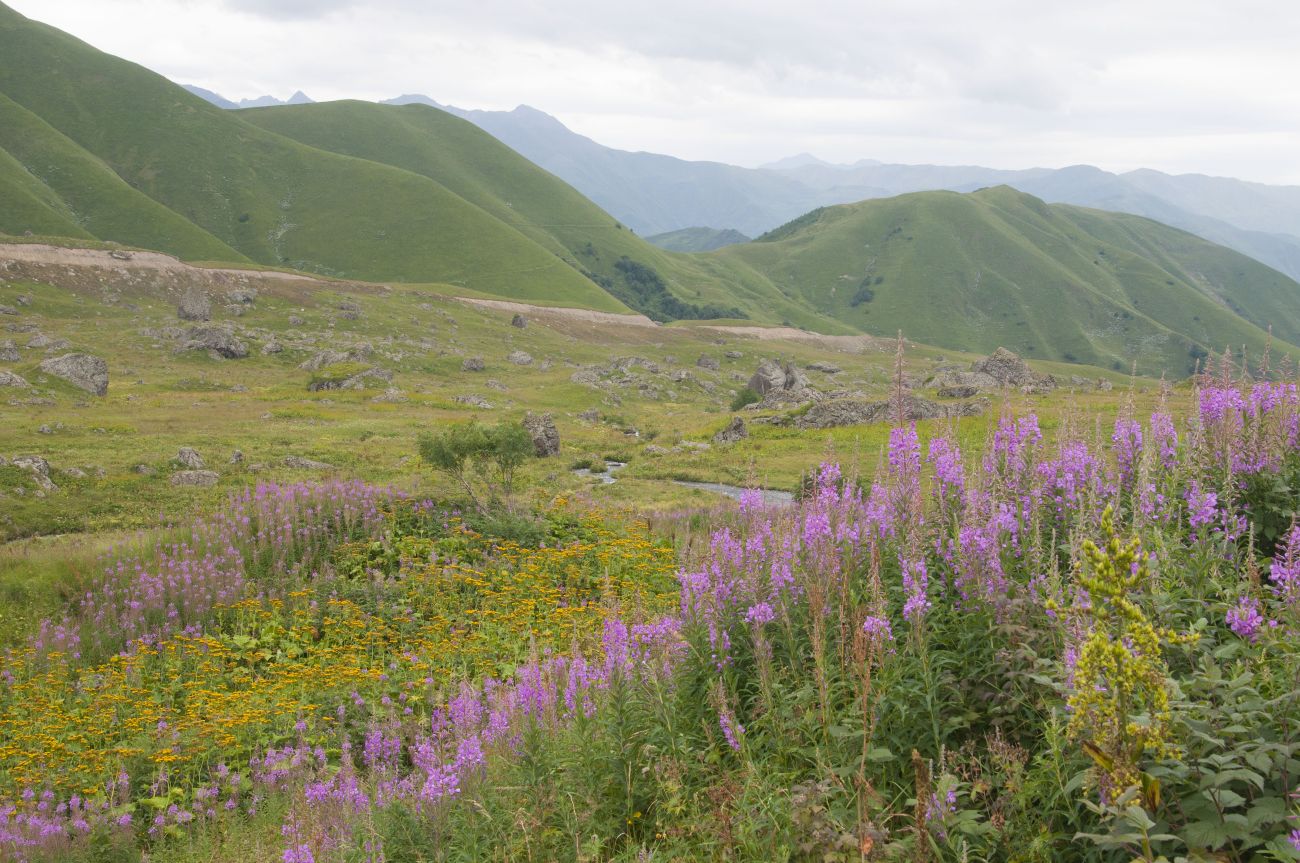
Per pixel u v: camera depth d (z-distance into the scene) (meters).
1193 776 4.52
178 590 19.80
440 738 9.29
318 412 68.12
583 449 62.91
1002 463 8.29
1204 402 8.64
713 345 181.75
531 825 6.44
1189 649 5.09
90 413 60.06
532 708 7.95
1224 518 7.11
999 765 5.23
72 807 10.27
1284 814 4.05
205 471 39.12
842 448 50.06
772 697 6.42
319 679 14.62
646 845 6.13
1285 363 8.73
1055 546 7.41
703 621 7.30
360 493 27.03
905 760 5.67
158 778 11.15
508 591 19.12
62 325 102.62
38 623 19.45
